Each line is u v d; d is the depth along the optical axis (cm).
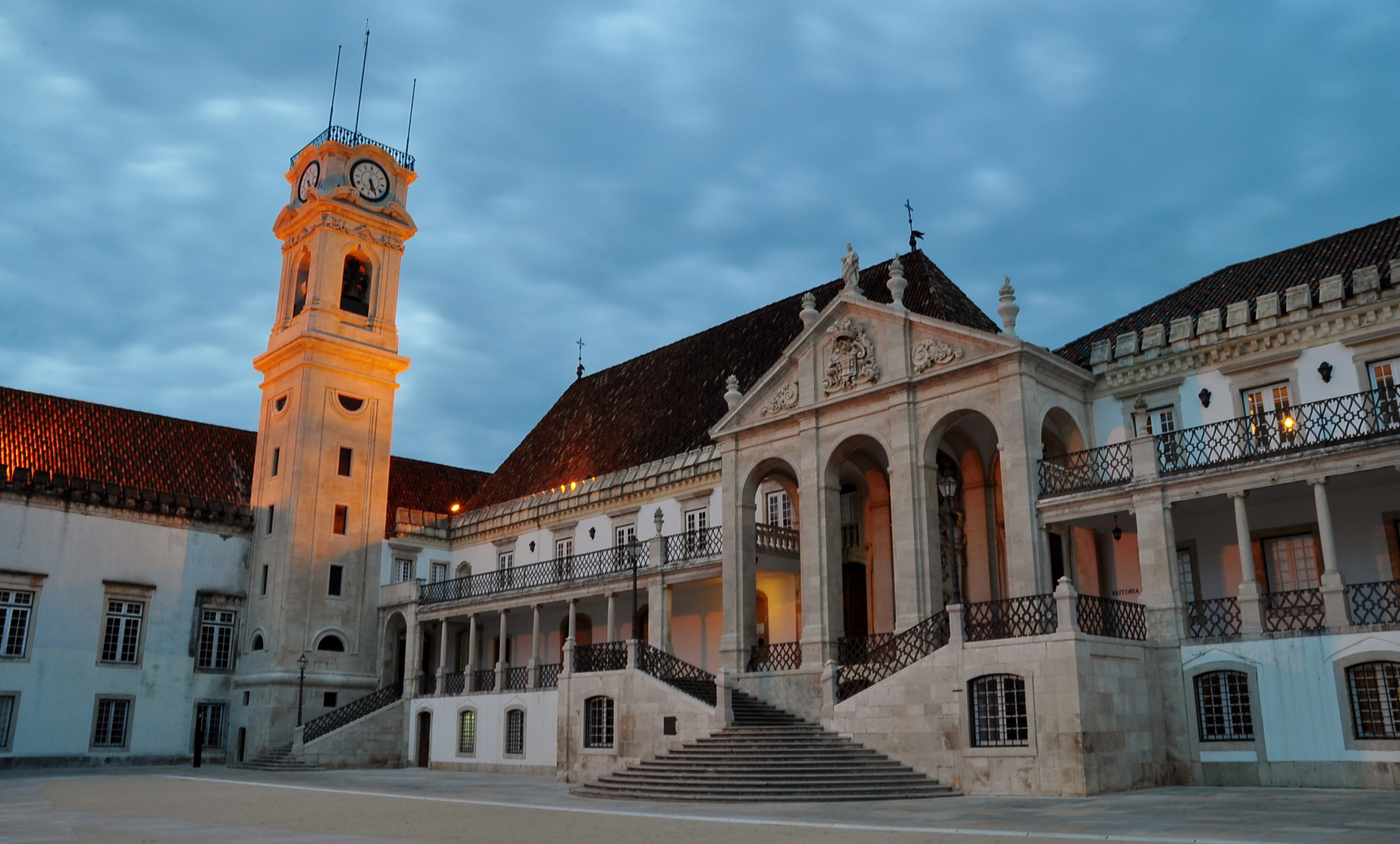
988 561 2825
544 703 3422
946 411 2612
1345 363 2256
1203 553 2450
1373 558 2206
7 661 3794
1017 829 1374
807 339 2969
